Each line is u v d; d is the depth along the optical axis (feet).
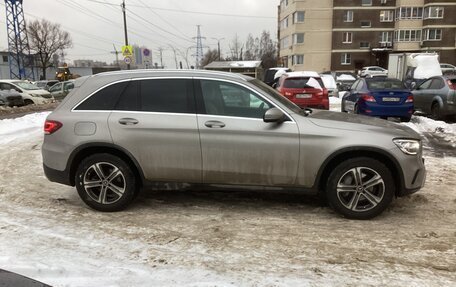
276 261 12.33
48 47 238.07
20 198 18.49
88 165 16.40
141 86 16.39
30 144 32.81
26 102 76.38
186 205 17.42
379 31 191.21
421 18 183.93
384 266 11.98
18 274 11.60
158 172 16.08
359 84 42.29
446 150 29.32
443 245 13.35
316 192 15.64
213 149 15.56
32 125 43.70
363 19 190.60
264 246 13.37
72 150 16.31
